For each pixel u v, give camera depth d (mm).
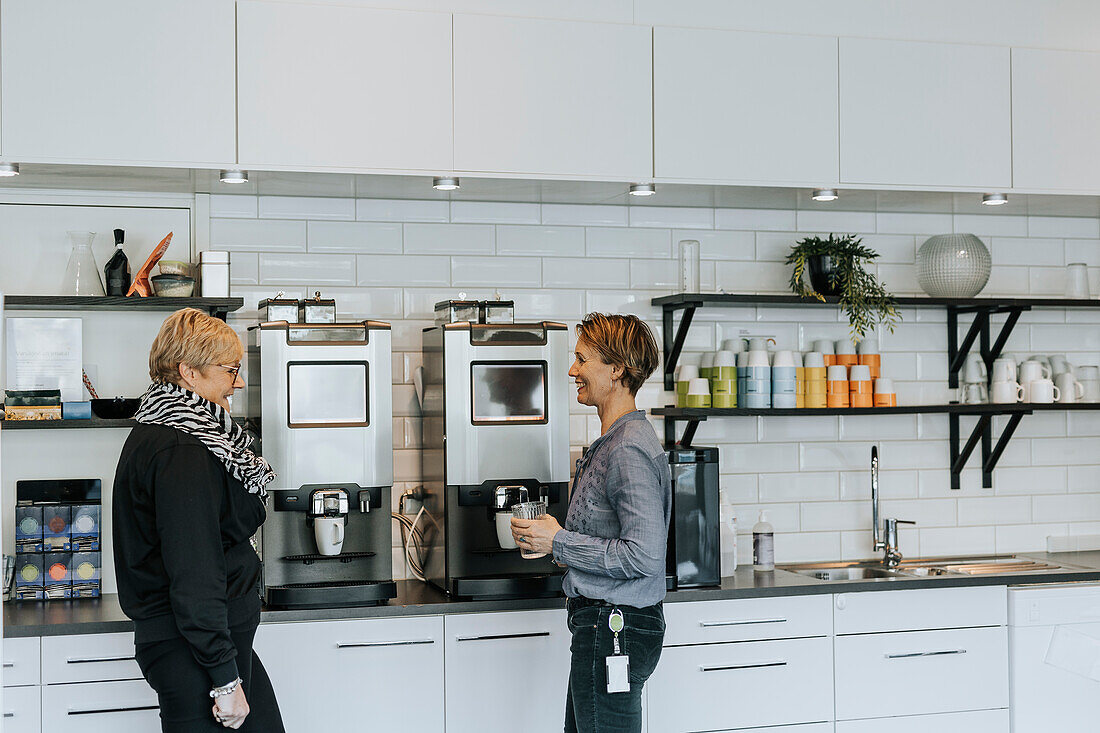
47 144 3018
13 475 3344
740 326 3910
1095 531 4199
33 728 2836
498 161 3301
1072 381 4031
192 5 3111
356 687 3010
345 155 3195
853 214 4020
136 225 3451
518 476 3195
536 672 3135
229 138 3121
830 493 3965
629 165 3402
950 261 3834
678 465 3307
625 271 3824
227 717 2258
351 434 3072
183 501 2236
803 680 3316
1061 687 3490
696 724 3238
